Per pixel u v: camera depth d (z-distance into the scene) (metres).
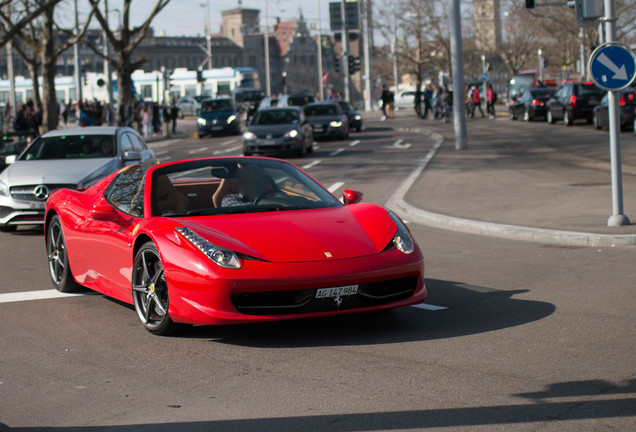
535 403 3.83
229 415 3.82
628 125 27.83
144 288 5.59
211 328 5.67
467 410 3.76
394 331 5.42
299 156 24.73
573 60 66.56
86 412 3.95
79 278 6.87
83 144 12.12
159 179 6.11
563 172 16.73
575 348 4.81
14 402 4.15
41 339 5.50
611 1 9.34
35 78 35.72
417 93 50.47
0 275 8.23
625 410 3.68
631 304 5.95
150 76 73.38
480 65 72.62
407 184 15.80
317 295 5.03
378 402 3.93
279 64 161.50
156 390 4.27
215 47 153.00
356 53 159.38
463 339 5.13
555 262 7.92
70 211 6.96
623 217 9.47
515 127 34.97
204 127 40.31
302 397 4.05
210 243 5.13
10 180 10.99
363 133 36.38
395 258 5.29
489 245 9.21
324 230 5.44
